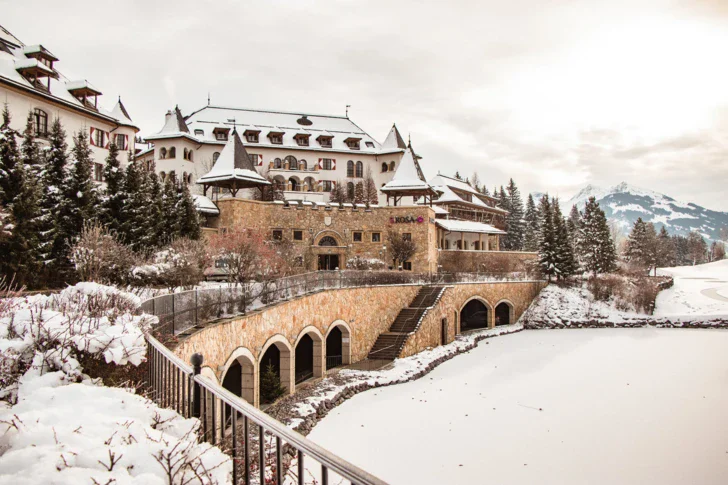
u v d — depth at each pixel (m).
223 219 51.44
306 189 72.81
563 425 26.39
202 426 6.96
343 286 37.41
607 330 58.53
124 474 5.04
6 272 24.69
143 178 40.38
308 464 19.28
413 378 34.72
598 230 80.06
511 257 74.38
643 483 20.27
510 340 51.06
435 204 82.62
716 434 25.33
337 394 28.97
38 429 5.66
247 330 22.55
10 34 44.41
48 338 8.38
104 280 23.16
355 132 82.50
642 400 30.80
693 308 71.19
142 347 9.04
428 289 48.31
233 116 77.50
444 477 20.23
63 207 29.89
